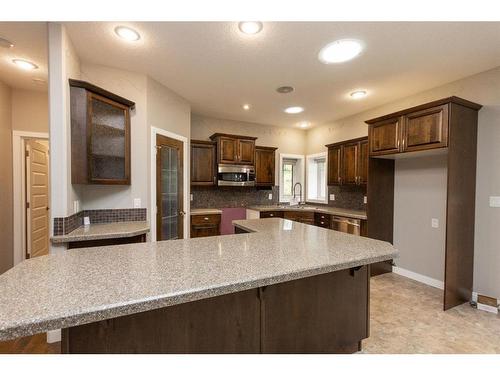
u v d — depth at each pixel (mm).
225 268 1223
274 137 5469
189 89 3385
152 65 2695
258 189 5359
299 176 5758
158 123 3156
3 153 3119
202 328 1268
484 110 2727
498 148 2619
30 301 870
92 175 2316
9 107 3238
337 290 1716
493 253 2648
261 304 1415
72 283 1024
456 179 2574
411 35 2096
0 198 3072
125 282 1039
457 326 2273
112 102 2492
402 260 3553
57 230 2059
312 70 2775
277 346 1483
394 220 3650
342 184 4410
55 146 2027
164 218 3287
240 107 4164
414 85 3166
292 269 1226
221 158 4523
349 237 1951
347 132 4691
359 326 1818
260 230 2262
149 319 1159
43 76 2967
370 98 3680
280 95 3590
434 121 2611
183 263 1293
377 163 3488
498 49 2303
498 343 2020
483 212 2715
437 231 3158
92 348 1073
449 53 2385
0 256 3074
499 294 2602
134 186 2873
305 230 2258
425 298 2838
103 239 2215
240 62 2615
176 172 3561
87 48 2342
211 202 4930
